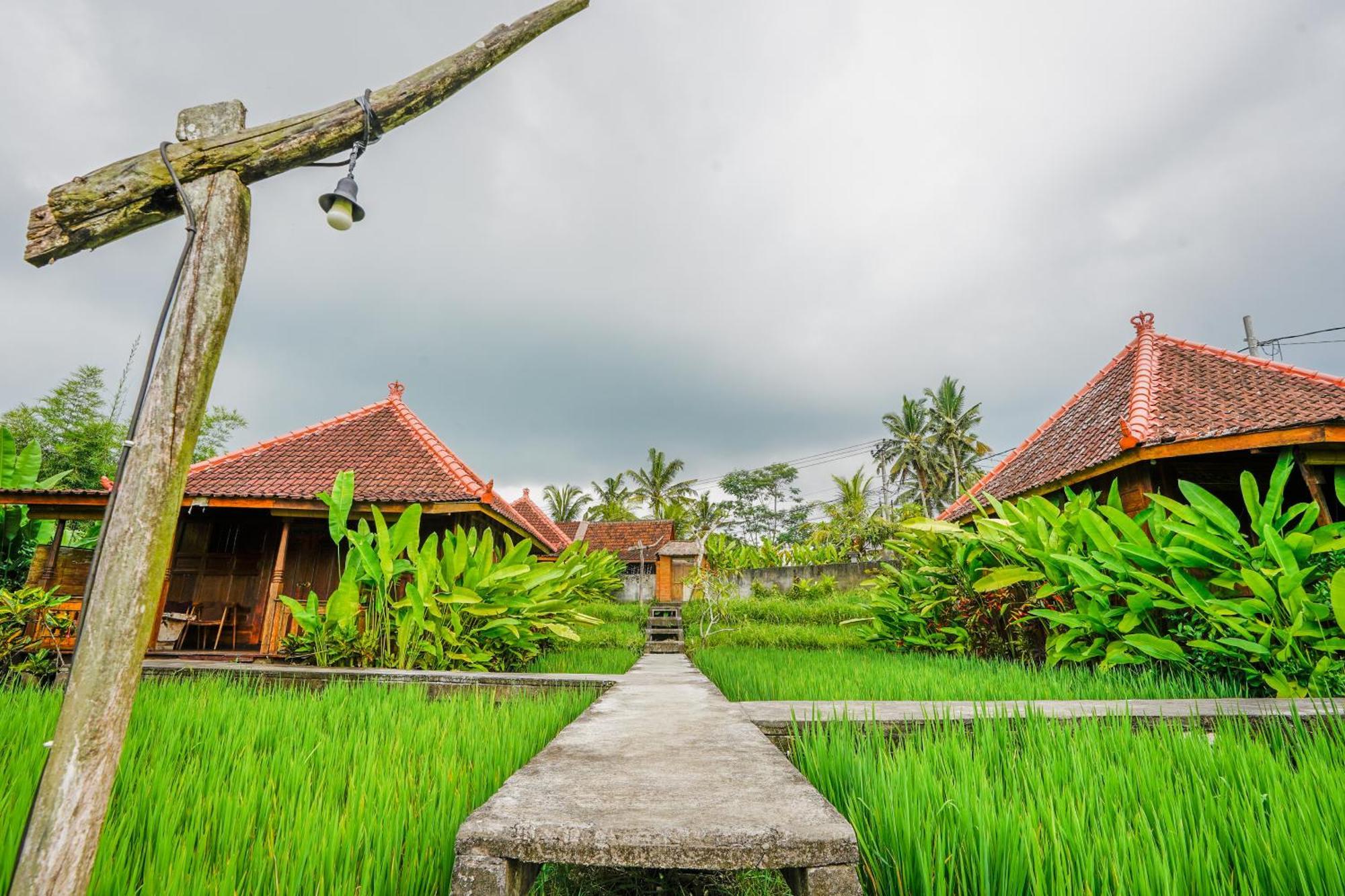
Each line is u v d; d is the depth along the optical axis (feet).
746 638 43.73
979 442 136.26
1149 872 6.06
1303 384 25.98
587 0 7.36
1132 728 12.26
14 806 7.64
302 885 6.45
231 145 5.61
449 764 10.03
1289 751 11.49
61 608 28.63
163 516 4.77
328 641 25.08
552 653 32.60
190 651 29.40
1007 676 20.57
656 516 153.17
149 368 5.00
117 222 5.55
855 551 106.32
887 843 6.80
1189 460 25.89
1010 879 6.03
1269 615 17.47
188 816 8.06
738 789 7.13
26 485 36.52
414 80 6.35
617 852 5.57
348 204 6.05
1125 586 19.71
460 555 25.40
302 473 34.19
